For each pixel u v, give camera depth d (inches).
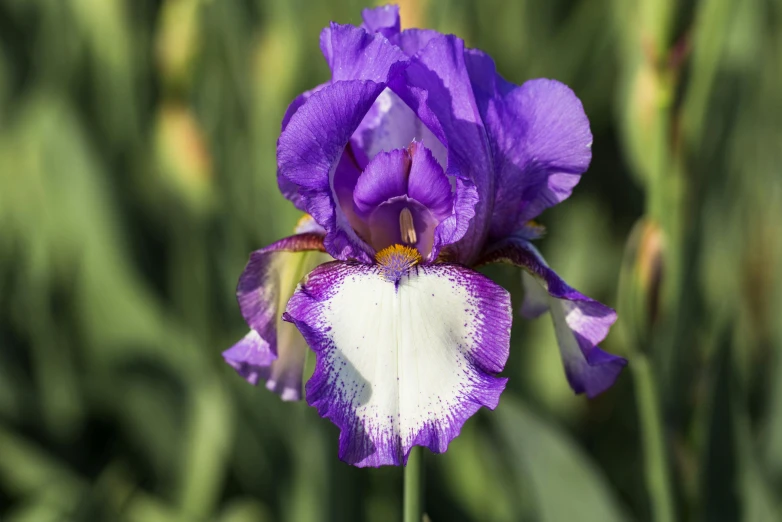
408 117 26.1
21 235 42.6
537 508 30.8
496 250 26.2
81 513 33.5
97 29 44.0
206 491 34.0
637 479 37.0
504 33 46.9
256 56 35.4
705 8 28.7
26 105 50.9
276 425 35.1
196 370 36.2
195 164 34.5
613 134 49.7
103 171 40.3
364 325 24.9
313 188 25.2
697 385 32.9
